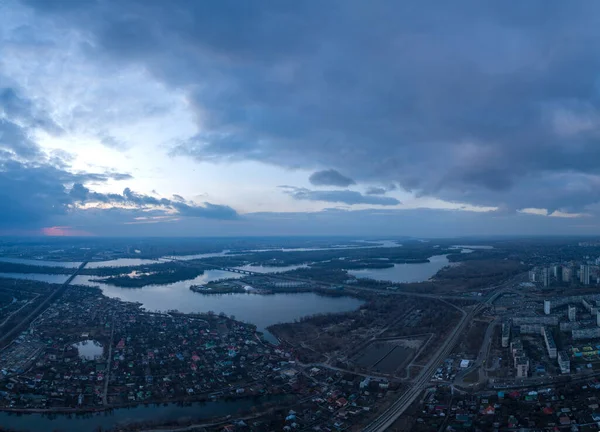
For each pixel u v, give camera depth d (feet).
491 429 641.81
